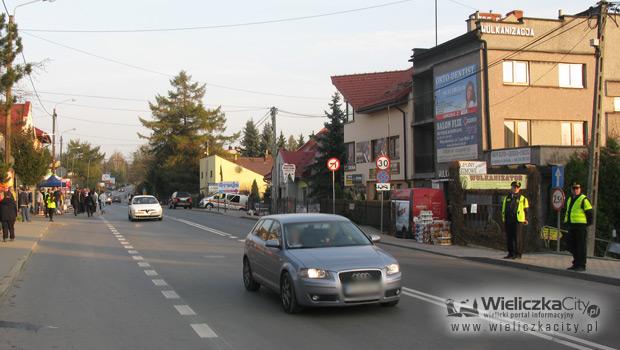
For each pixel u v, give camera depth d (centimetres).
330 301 861
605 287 1190
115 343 759
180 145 8381
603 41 1755
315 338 771
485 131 2870
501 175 2080
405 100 3500
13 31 1764
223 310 961
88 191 4581
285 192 5734
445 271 1424
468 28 3100
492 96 2873
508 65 2922
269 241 996
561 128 3019
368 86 4219
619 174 2583
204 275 1363
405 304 991
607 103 3097
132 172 13950
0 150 2684
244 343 749
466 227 2062
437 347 724
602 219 2497
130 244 2122
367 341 753
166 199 8644
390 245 2164
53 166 4822
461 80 3020
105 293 1129
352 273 870
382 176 2481
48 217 3934
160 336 792
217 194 6372
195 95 8675
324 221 1030
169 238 2378
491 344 738
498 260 1590
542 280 1282
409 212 2314
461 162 2102
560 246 1991
